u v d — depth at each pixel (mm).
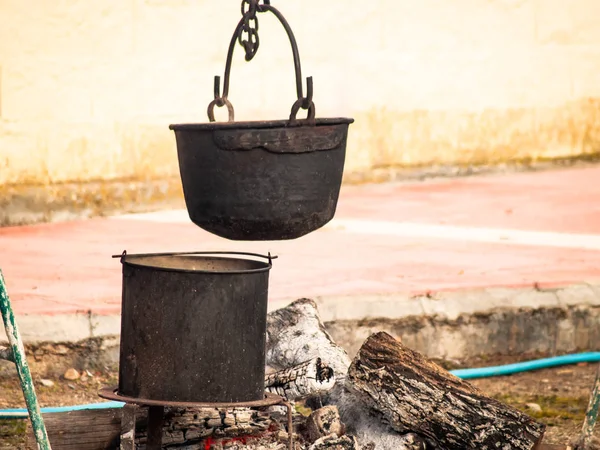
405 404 7277
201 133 6340
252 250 13062
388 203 15148
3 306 6367
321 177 6391
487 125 16234
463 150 16188
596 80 16656
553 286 11812
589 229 14344
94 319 10492
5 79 13461
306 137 6258
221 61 14492
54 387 9906
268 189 6281
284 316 8547
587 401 10031
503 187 16109
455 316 11156
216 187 6363
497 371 10758
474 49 16000
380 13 15352
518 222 14547
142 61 14117
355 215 14633
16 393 9672
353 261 12633
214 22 14383
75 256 12391
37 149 13672
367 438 7605
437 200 15375
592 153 16906
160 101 14266
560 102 16578
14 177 13602
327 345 8320
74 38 13742
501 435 7113
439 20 15711
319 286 11539
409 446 7371
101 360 10352
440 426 7246
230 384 6609
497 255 13023
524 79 16328
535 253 13156
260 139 6195
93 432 7434
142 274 6543
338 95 15258
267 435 7355
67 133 13812
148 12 14062
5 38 13422
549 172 16688
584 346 11547
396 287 11508
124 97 14078
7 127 13500
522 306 11375
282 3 14734
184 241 13125
